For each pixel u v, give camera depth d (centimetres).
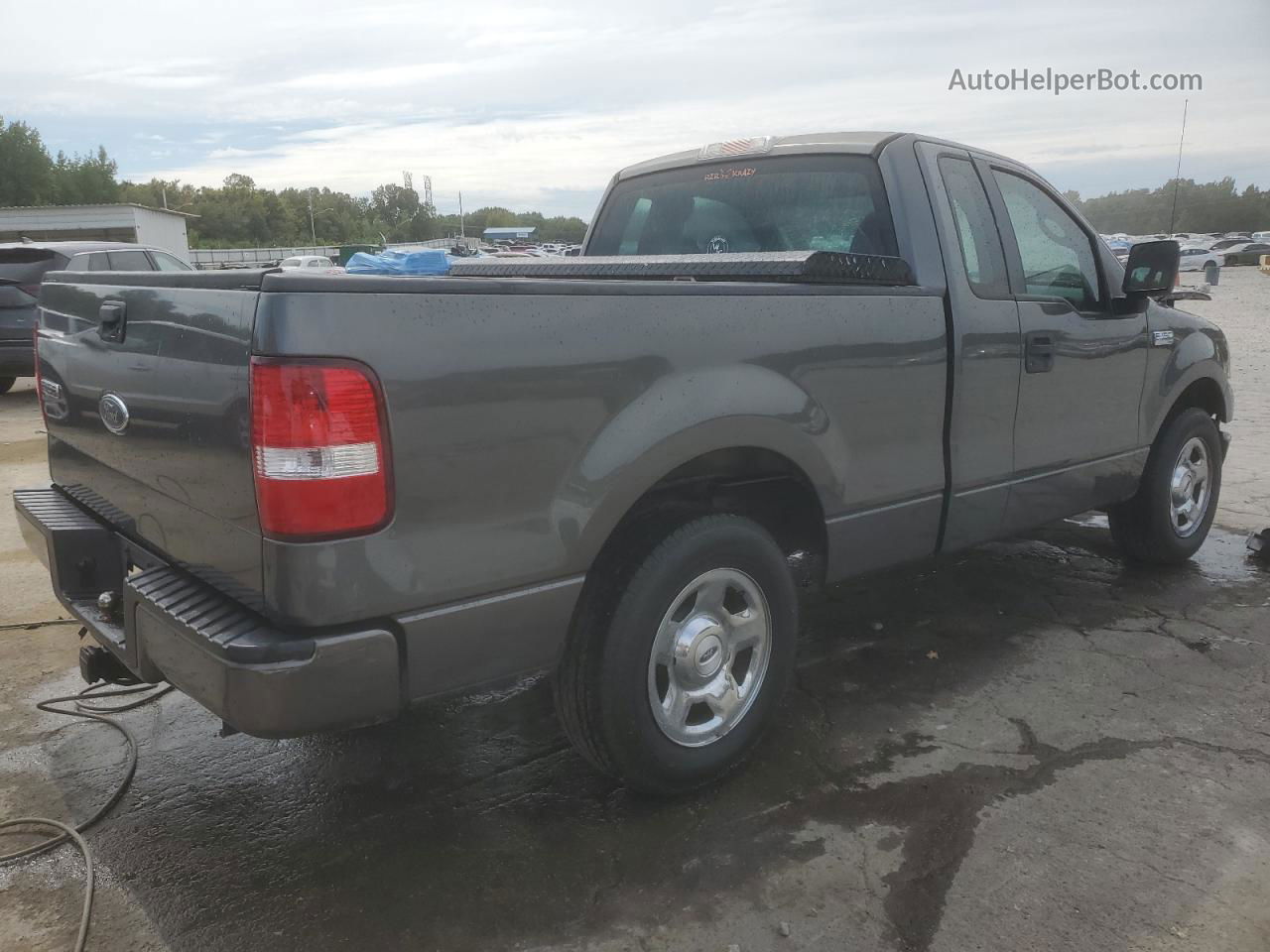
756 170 385
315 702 207
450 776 300
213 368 213
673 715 273
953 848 259
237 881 250
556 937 228
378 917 235
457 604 225
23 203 7762
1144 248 392
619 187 443
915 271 327
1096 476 413
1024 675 366
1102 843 261
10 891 245
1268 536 496
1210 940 224
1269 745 313
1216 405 492
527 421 228
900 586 463
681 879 248
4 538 542
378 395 205
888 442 316
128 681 292
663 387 252
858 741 318
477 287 220
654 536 262
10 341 1022
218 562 224
